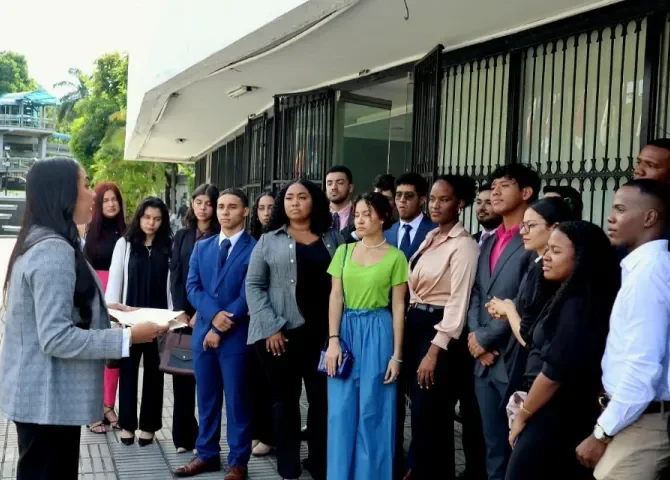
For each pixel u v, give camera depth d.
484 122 5.36
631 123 4.25
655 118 4.04
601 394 2.40
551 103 4.80
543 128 4.88
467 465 3.93
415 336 3.66
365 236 3.61
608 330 2.38
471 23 4.93
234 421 3.94
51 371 2.44
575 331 2.38
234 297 3.97
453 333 3.47
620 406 2.20
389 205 3.63
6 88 59.72
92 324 2.57
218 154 13.95
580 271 2.43
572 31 4.55
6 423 4.89
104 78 26.53
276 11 4.61
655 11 3.99
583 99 4.56
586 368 2.39
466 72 5.57
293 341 3.69
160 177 23.78
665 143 3.21
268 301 3.72
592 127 4.52
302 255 3.75
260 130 9.50
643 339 2.19
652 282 2.21
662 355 2.20
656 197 2.34
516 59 5.04
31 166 2.54
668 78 4.02
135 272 4.62
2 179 46.03
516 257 3.23
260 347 3.71
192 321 4.37
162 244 4.72
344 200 5.24
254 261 3.77
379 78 6.53
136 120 10.44
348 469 3.49
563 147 4.74
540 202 2.90
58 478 2.54
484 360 3.24
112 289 4.63
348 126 7.81
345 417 3.48
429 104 5.51
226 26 5.49
